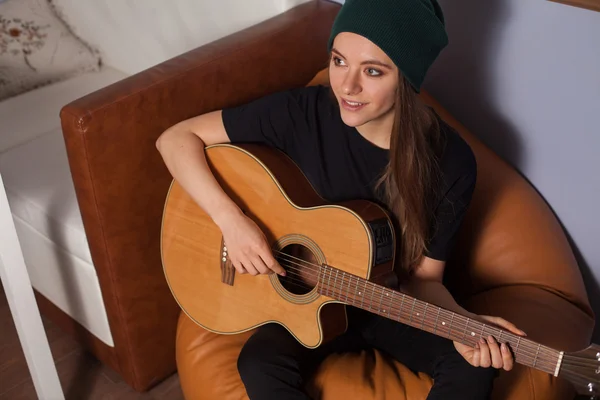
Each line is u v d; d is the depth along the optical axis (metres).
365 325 1.69
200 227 1.68
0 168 2.01
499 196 1.81
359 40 1.35
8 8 2.25
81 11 2.33
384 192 1.58
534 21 1.70
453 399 1.46
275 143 1.66
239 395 1.65
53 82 2.34
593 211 1.84
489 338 1.36
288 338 1.62
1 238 1.54
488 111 1.90
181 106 1.71
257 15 1.99
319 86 1.66
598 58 1.64
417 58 1.36
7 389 2.00
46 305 2.14
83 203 1.69
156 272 1.87
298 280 1.61
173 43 2.19
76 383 2.03
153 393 2.02
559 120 1.78
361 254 1.49
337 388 1.59
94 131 1.58
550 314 1.64
